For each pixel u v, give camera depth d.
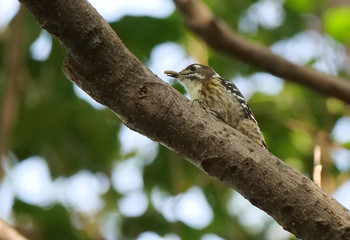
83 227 12.67
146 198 13.06
